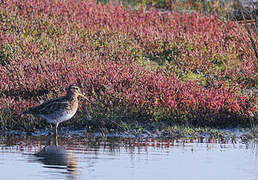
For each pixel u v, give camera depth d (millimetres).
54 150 12734
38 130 15289
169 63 21562
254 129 15305
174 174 10656
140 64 20250
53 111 14273
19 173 10602
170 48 22312
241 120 15812
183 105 15828
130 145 13422
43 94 17156
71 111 14516
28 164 11336
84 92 16484
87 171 10781
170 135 14805
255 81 19734
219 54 22016
